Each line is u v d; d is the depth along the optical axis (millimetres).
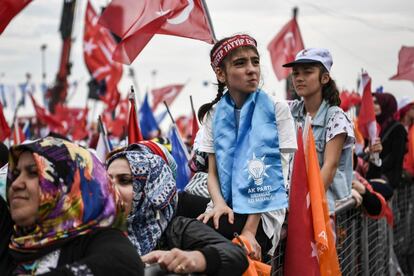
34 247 2791
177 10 5723
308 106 5484
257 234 4121
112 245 2758
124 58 5621
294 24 11031
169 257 2947
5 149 5215
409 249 9641
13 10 4699
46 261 2795
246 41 4266
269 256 4234
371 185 7285
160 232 3738
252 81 4234
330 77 5438
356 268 6461
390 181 8297
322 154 5309
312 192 4367
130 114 5922
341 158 5398
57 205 2773
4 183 3838
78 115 17797
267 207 4039
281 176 4125
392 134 8336
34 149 2777
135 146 3912
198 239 3535
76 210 2795
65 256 2791
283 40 11062
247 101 4223
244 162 4125
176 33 5785
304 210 4352
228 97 4383
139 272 2770
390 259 7840
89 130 16500
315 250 4359
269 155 4113
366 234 6555
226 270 3109
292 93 6785
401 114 10812
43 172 2758
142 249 3707
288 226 4375
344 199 5473
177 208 4293
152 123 11164
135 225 3732
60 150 2807
